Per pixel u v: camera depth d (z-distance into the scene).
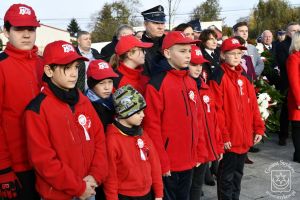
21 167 2.86
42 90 2.71
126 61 3.60
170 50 3.42
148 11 4.43
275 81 7.36
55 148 2.64
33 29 2.93
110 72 3.23
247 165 5.75
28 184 2.89
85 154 2.77
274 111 6.89
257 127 4.33
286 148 6.66
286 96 6.52
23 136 2.85
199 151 3.62
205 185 4.99
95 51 7.48
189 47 3.40
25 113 2.63
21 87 2.85
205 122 3.76
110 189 2.96
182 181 3.45
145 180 3.04
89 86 3.29
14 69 2.85
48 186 2.67
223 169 4.10
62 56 2.65
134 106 2.97
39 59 3.09
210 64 4.80
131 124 3.03
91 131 2.85
